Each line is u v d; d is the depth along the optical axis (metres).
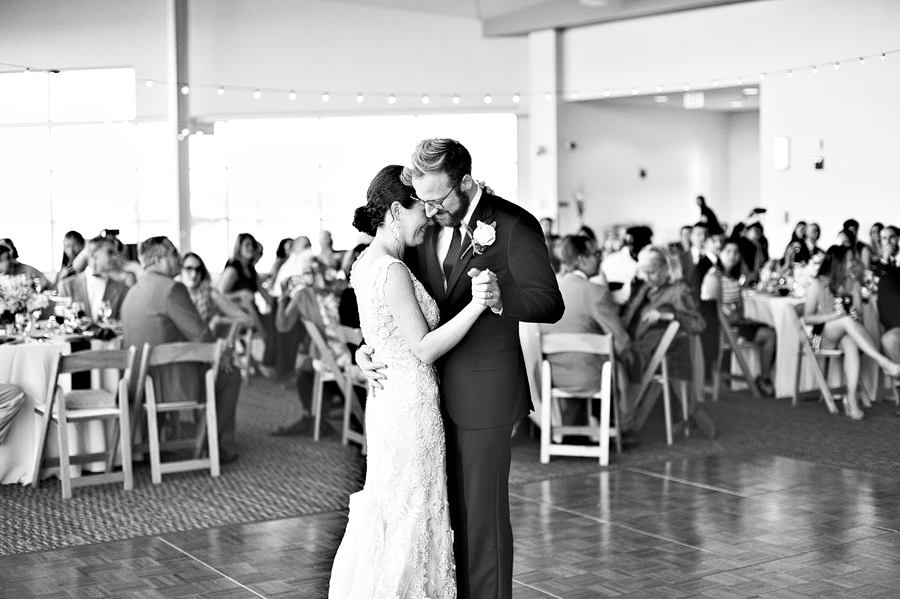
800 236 11.46
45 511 5.06
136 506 5.16
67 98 13.77
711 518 4.78
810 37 11.88
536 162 14.13
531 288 2.91
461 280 2.99
